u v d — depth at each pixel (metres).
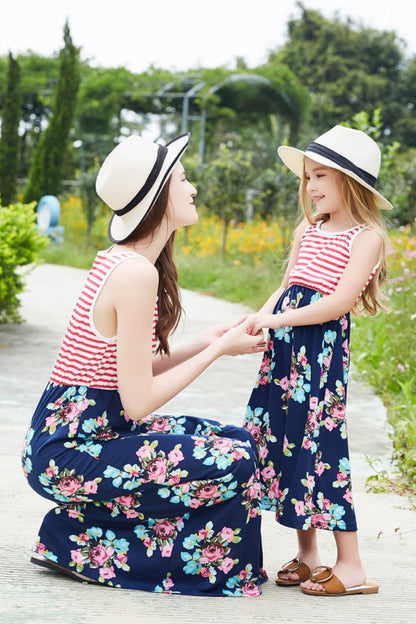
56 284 13.08
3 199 23.05
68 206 22.16
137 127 24.98
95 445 2.46
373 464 4.18
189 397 5.63
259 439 2.76
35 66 26.39
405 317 6.40
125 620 2.20
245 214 17.38
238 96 25.33
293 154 2.90
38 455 2.47
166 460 2.42
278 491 2.66
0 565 2.60
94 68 24.67
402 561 2.87
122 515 2.48
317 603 2.45
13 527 2.98
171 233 2.65
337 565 2.61
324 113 38.12
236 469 2.42
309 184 2.74
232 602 2.40
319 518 2.58
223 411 5.23
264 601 2.44
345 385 2.67
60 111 21.48
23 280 13.27
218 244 16.23
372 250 2.66
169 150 2.59
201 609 2.32
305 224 2.92
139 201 2.50
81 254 18.58
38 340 7.69
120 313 2.40
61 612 2.23
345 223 2.75
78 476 2.44
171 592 2.44
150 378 2.45
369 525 3.26
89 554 2.49
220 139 26.52
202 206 17.34
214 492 2.42
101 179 2.57
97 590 2.42
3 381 5.88
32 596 2.34
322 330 2.64
